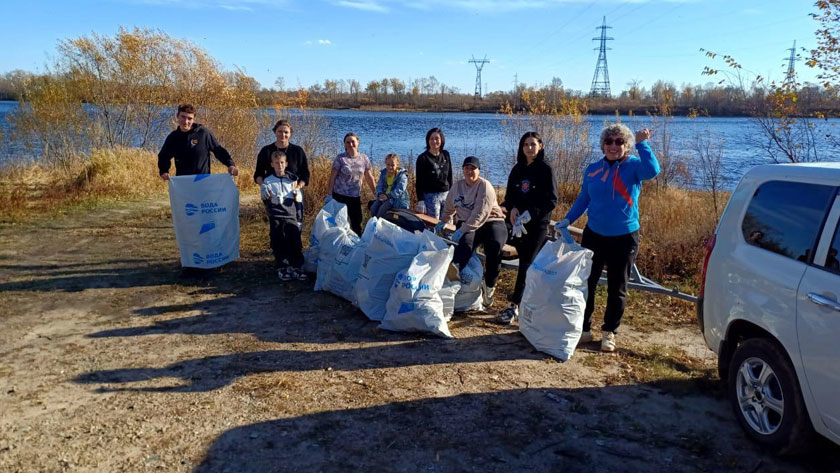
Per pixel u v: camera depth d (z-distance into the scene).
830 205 3.58
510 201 6.23
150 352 5.26
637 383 4.84
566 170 14.45
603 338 5.52
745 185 4.33
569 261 5.36
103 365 4.96
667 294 6.81
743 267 4.06
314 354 5.26
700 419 4.25
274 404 4.32
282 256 7.61
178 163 7.86
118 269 8.02
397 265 6.14
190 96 20.41
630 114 15.22
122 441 3.79
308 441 3.84
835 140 10.00
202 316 6.23
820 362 3.33
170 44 20.61
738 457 3.75
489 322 6.23
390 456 3.70
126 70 19.92
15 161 17.03
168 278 7.62
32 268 8.00
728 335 4.22
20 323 5.95
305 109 17.80
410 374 4.89
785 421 3.62
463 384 4.73
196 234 7.60
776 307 3.68
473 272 6.47
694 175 14.74
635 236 5.36
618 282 5.42
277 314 6.31
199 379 4.72
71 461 3.55
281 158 7.60
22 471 3.44
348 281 6.73
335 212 7.79
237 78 20.80
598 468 3.62
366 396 4.48
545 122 14.91
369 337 5.69
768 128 10.41
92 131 19.22
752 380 3.92
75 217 11.74
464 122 60.34
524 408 4.36
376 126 51.62
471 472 3.55
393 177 8.74
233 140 20.14
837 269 3.35
